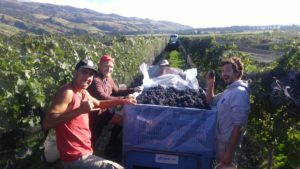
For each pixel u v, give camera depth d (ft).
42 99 7.23
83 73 6.55
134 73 22.58
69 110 6.32
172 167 7.33
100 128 9.60
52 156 7.76
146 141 7.34
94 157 6.48
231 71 7.35
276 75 9.93
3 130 6.57
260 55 32.35
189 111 7.13
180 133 7.20
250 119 9.36
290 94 7.77
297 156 10.34
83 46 15.08
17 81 7.02
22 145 6.89
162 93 8.43
